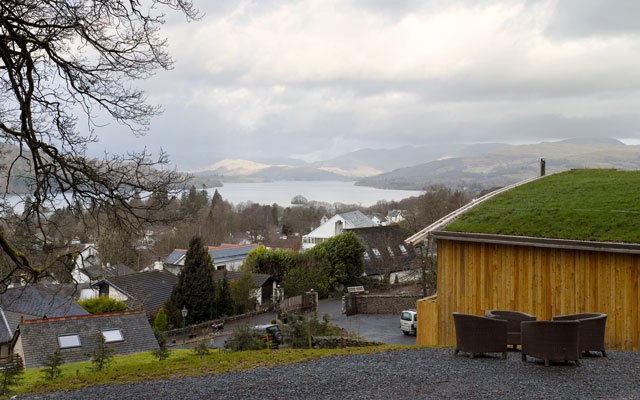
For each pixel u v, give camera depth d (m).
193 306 37.09
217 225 111.81
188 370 10.56
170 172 10.95
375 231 58.84
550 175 21.16
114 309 35.72
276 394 8.23
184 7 10.81
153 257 67.94
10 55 9.83
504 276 14.89
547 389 8.01
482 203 18.06
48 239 11.52
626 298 12.98
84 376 10.93
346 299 37.69
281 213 164.50
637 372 9.00
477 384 8.38
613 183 17.53
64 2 9.88
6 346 30.38
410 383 8.57
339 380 8.94
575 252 13.74
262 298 44.38
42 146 10.00
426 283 40.19
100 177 10.47
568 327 9.45
